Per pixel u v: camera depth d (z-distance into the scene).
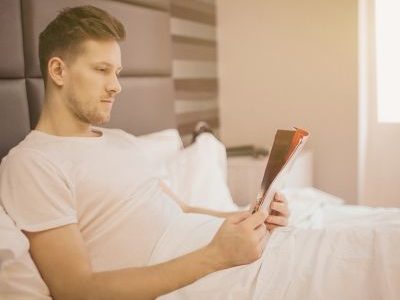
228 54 2.80
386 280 0.84
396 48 2.46
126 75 1.77
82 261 0.89
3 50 1.18
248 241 0.93
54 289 0.89
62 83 1.05
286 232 1.10
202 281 0.93
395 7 2.43
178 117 2.40
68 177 0.98
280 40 2.65
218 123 2.88
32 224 0.90
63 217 0.91
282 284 0.90
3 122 1.18
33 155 0.95
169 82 2.12
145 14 1.88
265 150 2.48
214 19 2.78
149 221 1.08
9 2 1.20
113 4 1.65
